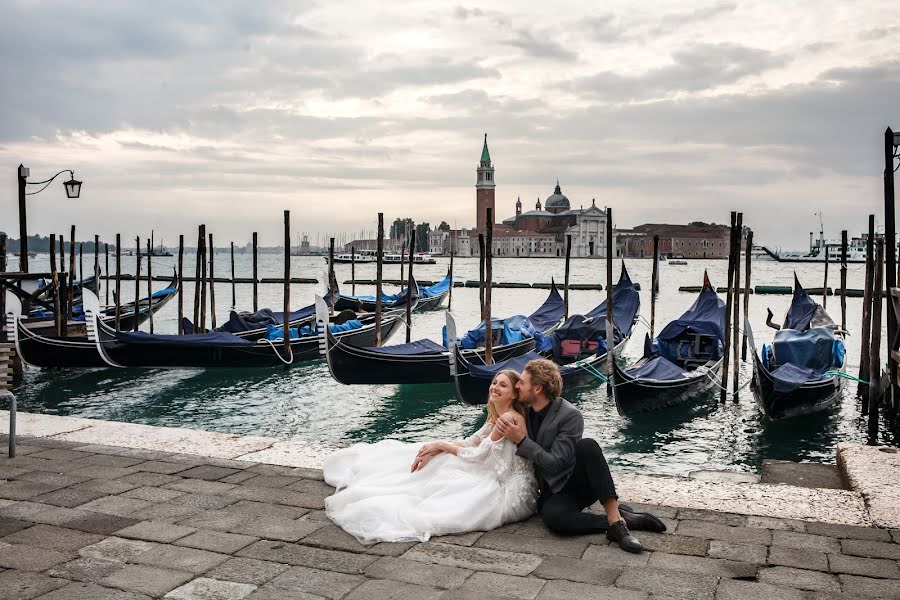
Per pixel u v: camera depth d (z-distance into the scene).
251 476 5.21
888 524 4.25
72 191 19.03
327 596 3.33
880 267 14.83
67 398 16.61
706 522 4.31
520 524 4.28
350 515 4.17
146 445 6.04
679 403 15.29
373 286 64.94
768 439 13.23
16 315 17.20
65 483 5.03
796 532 4.15
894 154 11.89
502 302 46.25
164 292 35.94
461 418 15.02
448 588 3.42
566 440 4.21
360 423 14.66
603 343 18.20
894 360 12.88
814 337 15.66
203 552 3.84
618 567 3.66
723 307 20.44
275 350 19.33
